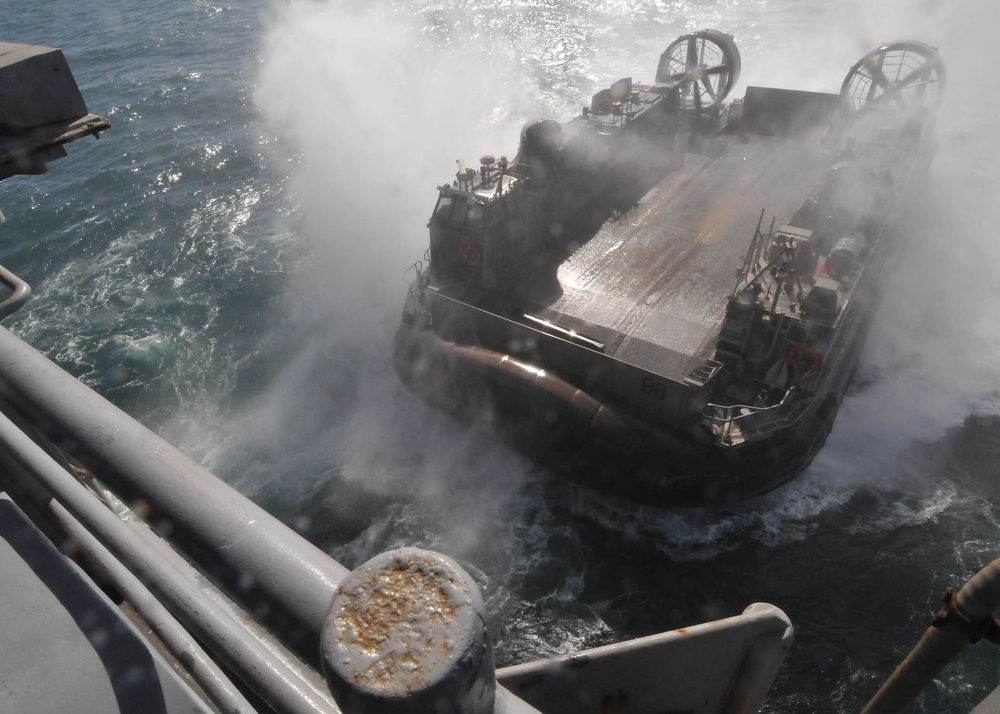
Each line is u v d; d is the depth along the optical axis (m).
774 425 12.41
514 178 14.74
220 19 39.88
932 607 11.84
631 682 2.30
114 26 39.22
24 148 2.68
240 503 1.25
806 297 11.99
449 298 14.01
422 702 0.84
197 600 1.38
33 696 1.26
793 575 12.40
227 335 18.58
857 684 10.90
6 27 39.34
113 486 1.32
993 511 13.37
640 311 13.93
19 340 1.63
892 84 19.86
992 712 2.26
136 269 21.09
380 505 13.84
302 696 1.24
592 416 12.56
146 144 27.53
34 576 1.46
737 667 2.37
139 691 1.28
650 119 18.61
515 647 11.63
